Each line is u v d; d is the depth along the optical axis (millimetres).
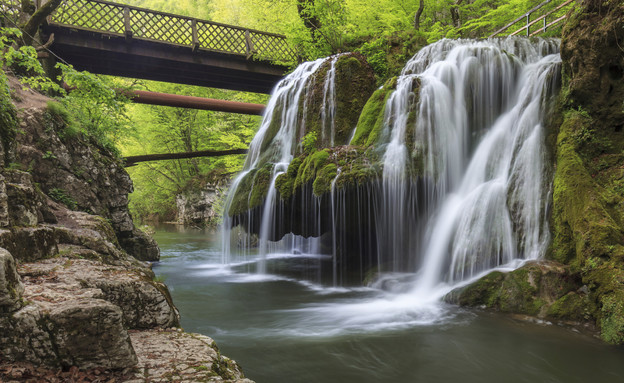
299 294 8070
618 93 6738
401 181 8195
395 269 8578
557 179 6629
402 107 9008
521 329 5492
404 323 5941
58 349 2332
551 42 9812
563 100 7379
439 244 8055
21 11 12086
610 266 5266
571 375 4211
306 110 11375
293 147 11344
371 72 11656
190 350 2838
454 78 9508
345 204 8320
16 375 2182
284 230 9844
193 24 15422
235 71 16641
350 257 10094
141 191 31609
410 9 17234
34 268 3488
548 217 6695
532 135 7582
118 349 2428
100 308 2424
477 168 8586
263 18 22172
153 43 14734
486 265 7172
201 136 27641
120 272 3686
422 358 4652
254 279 9750
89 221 6828
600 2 6809
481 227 7492
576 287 5766
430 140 8555
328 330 5688
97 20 13961
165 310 3422
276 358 4660
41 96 10219
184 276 10227
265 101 24531
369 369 4363
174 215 32125
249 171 11266
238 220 10922
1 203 3811
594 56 6805
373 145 8922
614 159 6594
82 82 8344
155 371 2459
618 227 5590
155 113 25781
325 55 15703
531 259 6625
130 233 11766
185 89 25703
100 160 10617
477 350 4855
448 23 19375
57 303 2531
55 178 8938
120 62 15344
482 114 9273
